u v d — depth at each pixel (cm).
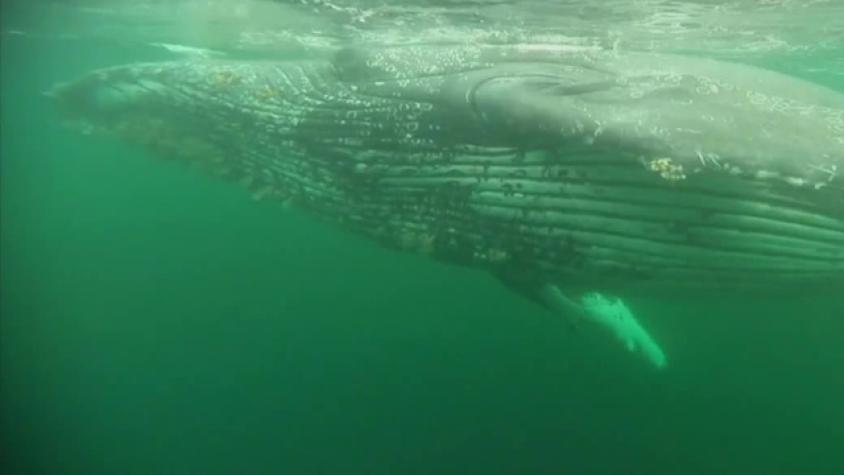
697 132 684
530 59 822
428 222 847
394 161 845
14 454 1655
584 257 768
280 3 1325
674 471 1402
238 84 970
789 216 696
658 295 801
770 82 750
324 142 900
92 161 5341
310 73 940
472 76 807
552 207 757
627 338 780
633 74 759
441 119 807
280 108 935
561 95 752
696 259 730
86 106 1091
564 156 736
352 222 916
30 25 1705
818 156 681
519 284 832
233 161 1000
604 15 1255
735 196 689
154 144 1054
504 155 768
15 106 3372
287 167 947
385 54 884
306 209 959
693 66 773
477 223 809
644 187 707
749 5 1212
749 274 733
